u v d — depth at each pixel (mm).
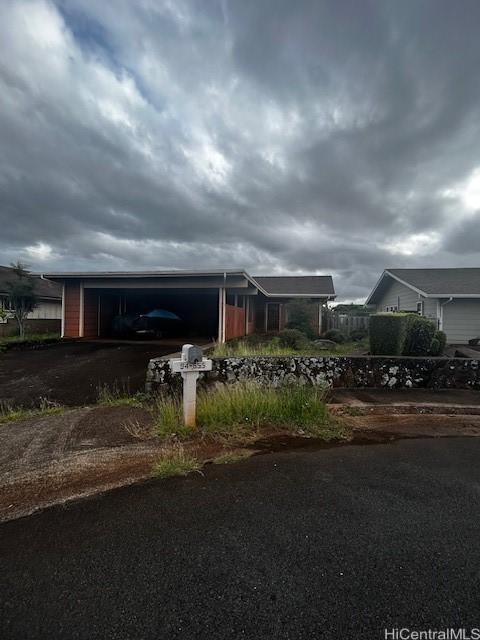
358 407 4695
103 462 2963
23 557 1746
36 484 2574
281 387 5129
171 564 1688
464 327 12750
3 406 5035
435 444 3424
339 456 3113
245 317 15289
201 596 1489
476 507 2225
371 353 7719
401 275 15414
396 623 1350
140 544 1847
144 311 13117
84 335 12141
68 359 8133
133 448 3287
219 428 3768
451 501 2301
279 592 1506
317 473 2752
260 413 4031
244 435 3631
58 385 6094
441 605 1430
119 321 12375
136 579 1588
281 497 2357
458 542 1855
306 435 3660
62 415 4430
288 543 1850
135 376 6609
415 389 5699
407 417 4332
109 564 1689
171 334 13570
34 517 2131
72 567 1669
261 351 8148
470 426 4008
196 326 15219
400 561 1703
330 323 18281
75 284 11977
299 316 14805
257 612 1405
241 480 2623
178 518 2100
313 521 2061
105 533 1948
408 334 8227
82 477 2682
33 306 13680
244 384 4852
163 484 2561
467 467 2869
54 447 3320
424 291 12656
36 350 9375
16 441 3490
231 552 1777
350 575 1604
